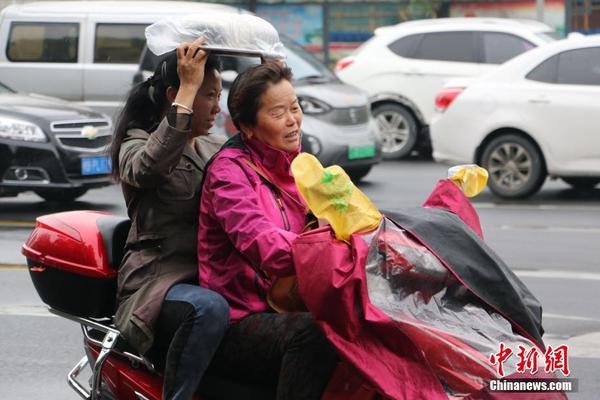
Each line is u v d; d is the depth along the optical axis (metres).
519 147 17.69
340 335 4.71
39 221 6.04
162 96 5.60
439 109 18.38
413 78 23.67
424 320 4.79
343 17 34.31
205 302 5.17
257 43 5.34
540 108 17.44
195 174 5.55
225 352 5.23
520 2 33.31
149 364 5.49
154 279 5.45
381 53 24.03
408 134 23.86
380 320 4.63
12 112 15.88
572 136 17.31
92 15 22.50
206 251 5.37
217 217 5.20
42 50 22.56
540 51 17.80
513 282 5.05
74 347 9.11
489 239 13.93
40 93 22.47
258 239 4.99
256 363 5.14
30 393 7.94
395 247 4.81
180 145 5.25
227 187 5.21
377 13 34.16
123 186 5.59
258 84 5.26
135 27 22.31
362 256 4.68
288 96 5.29
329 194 4.77
